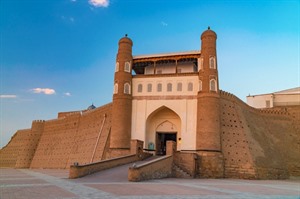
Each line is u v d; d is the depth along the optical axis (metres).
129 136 29.55
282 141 34.84
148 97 30.27
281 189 15.29
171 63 32.28
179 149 29.88
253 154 28.81
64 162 41.50
